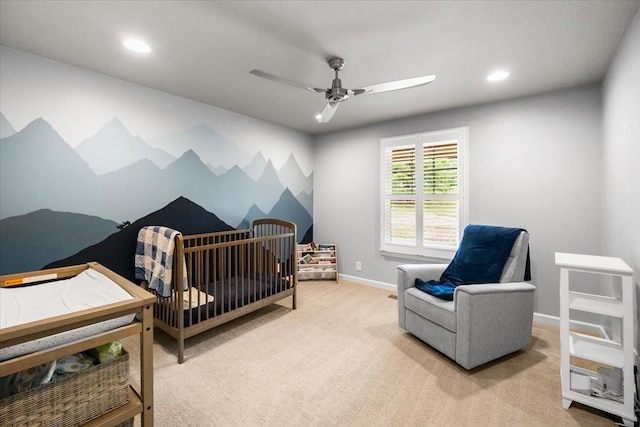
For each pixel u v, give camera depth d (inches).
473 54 84.2
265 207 159.0
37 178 87.4
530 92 112.8
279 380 77.5
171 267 89.4
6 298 51.6
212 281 128.6
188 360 87.4
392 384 75.9
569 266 67.4
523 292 88.4
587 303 68.8
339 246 178.5
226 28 72.2
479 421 63.0
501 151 122.2
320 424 62.2
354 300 140.6
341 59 86.9
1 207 82.1
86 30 73.2
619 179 81.6
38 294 53.6
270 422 62.7
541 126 113.7
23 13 66.2
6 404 38.9
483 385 75.5
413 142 145.5
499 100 121.8
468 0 60.9
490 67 92.2
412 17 67.1
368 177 164.2
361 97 119.3
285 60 88.7
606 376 67.7
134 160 107.7
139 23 70.3
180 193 122.0
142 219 110.3
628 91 72.7
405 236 149.6
